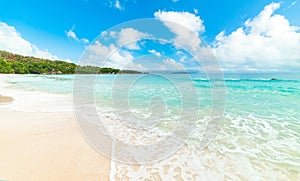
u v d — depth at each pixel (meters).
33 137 3.70
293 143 3.79
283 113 6.25
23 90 11.33
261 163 3.01
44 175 2.43
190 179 2.55
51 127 4.34
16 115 5.27
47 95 9.36
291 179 2.60
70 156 2.98
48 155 2.97
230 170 2.80
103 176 2.49
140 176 2.57
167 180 2.50
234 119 5.57
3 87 12.94
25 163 2.70
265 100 8.64
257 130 4.60
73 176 2.45
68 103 7.39
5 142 3.38
